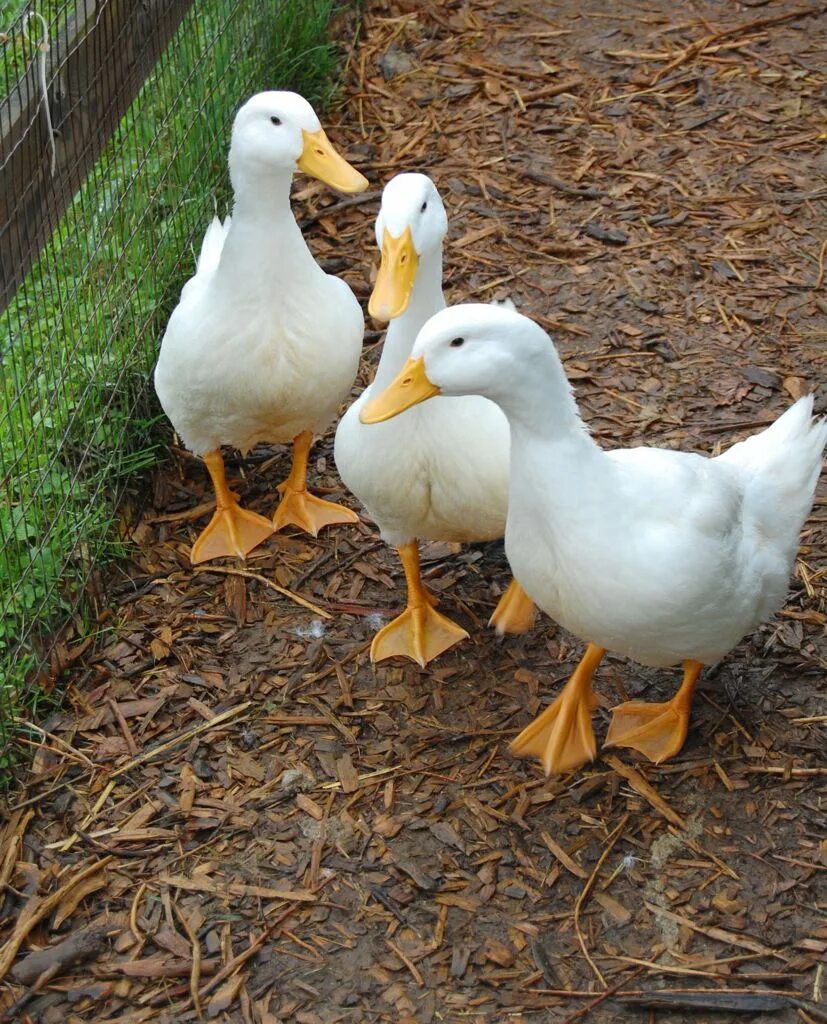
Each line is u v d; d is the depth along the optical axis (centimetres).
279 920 155
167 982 152
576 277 223
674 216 232
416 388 146
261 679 178
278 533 196
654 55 263
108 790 167
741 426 200
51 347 190
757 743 167
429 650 179
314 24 259
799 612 178
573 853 159
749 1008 146
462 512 169
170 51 216
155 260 213
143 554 194
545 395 145
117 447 197
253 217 173
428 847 161
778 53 261
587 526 148
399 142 250
